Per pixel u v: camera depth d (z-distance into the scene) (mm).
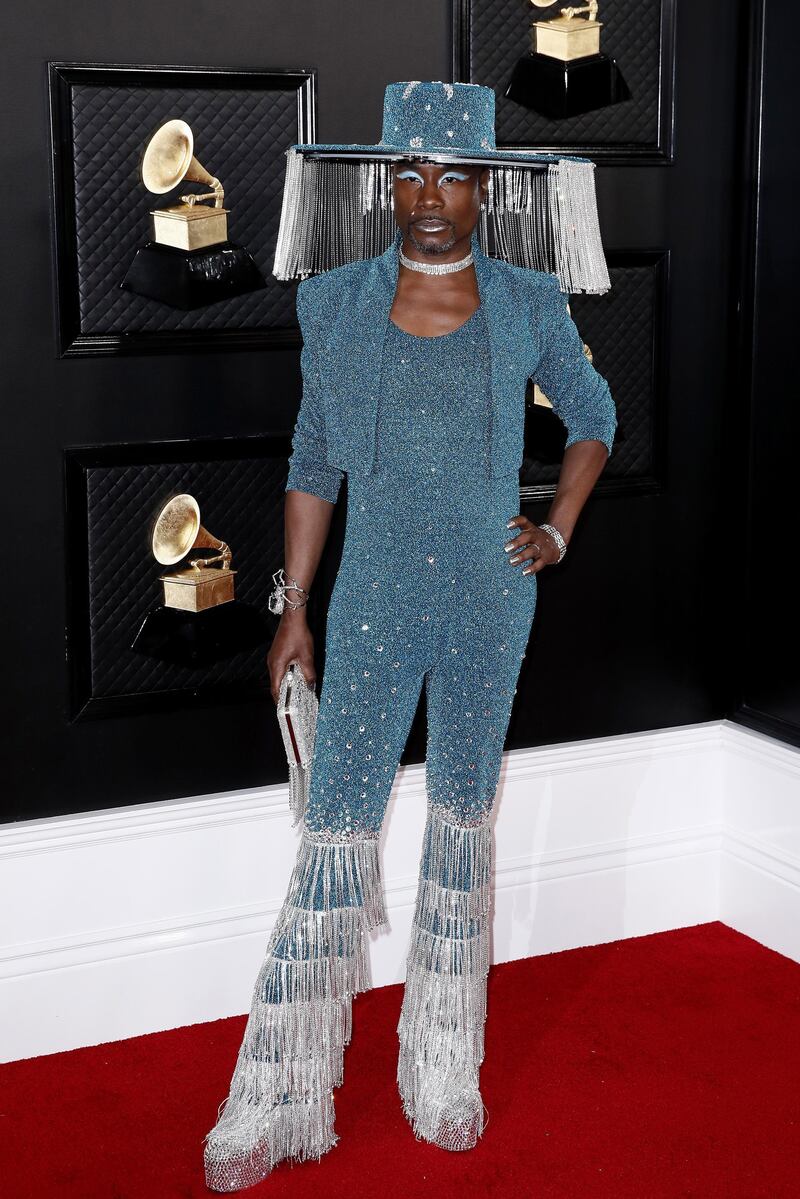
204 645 2660
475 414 2168
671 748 3156
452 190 2125
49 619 2578
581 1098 2508
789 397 2926
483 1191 2256
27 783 2619
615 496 2982
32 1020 2662
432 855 2361
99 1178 2285
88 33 2396
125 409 2555
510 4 2668
